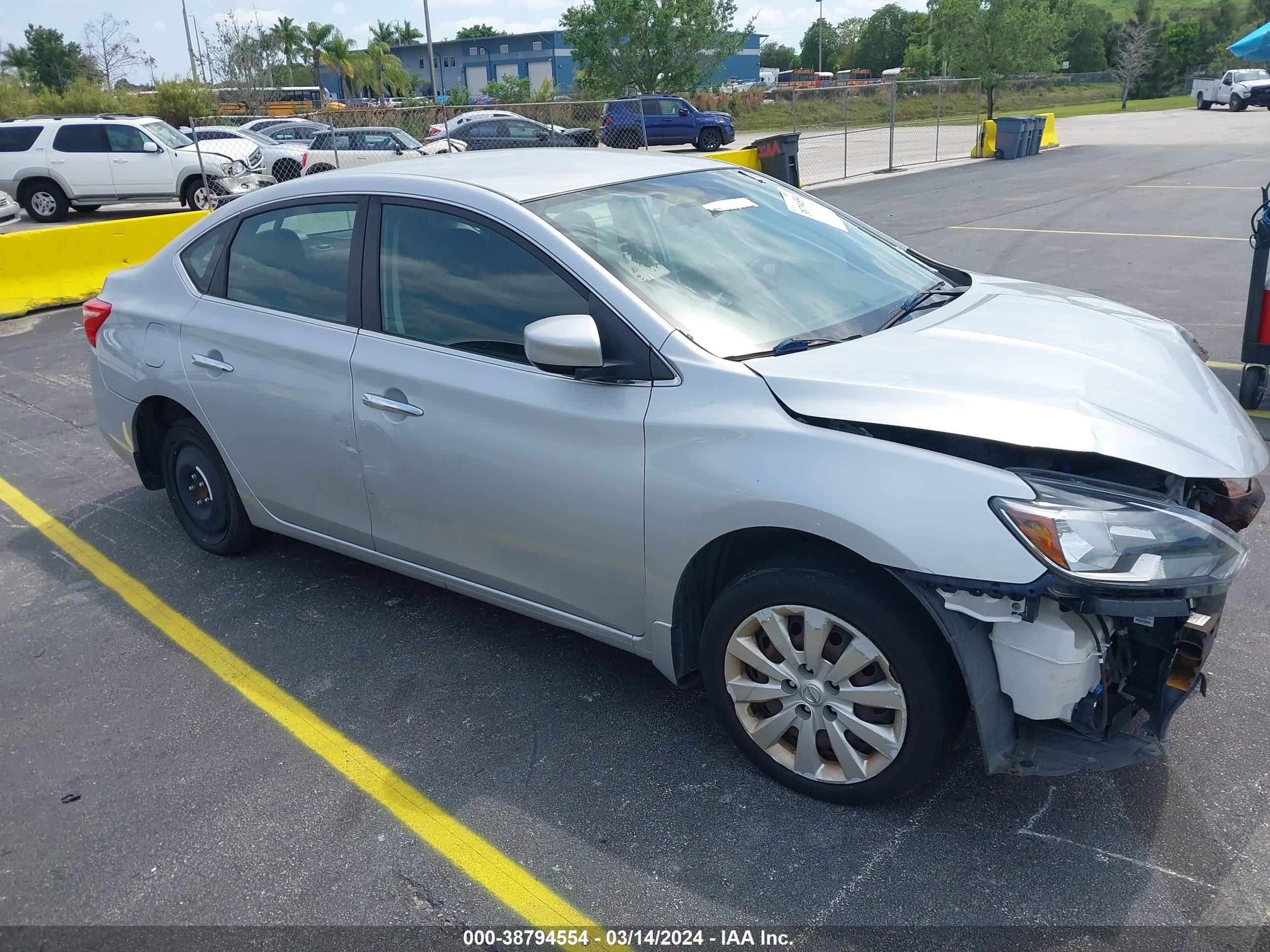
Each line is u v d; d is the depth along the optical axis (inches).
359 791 120.1
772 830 109.9
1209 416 106.2
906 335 119.9
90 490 223.9
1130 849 104.3
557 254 122.5
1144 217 534.9
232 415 160.2
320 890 105.0
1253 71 1557.6
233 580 177.3
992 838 106.6
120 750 130.5
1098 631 97.1
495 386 125.2
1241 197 589.3
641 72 1487.5
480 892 103.6
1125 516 93.4
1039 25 1391.5
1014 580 92.7
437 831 112.8
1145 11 2549.2
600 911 100.3
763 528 106.9
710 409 109.1
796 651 109.5
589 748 126.1
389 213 140.6
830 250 143.7
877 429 102.3
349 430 142.1
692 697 136.6
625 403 114.7
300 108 1434.5
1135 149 981.2
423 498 136.3
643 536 115.2
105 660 152.9
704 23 1461.6
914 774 104.8
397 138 739.4
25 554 191.9
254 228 160.6
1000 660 98.4
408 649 151.8
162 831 114.9
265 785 122.1
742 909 99.5
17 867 110.1
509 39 2891.2
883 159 971.9
